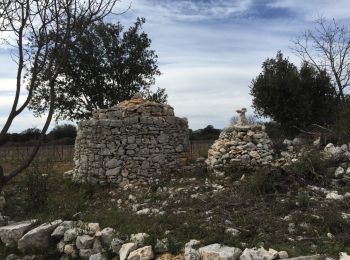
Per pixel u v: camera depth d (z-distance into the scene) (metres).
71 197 15.02
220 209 10.32
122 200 14.27
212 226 9.00
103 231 8.79
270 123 23.72
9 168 23.12
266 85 22.77
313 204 9.98
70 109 35.84
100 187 16.67
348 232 8.34
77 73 35.28
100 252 8.48
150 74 38.50
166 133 17.80
